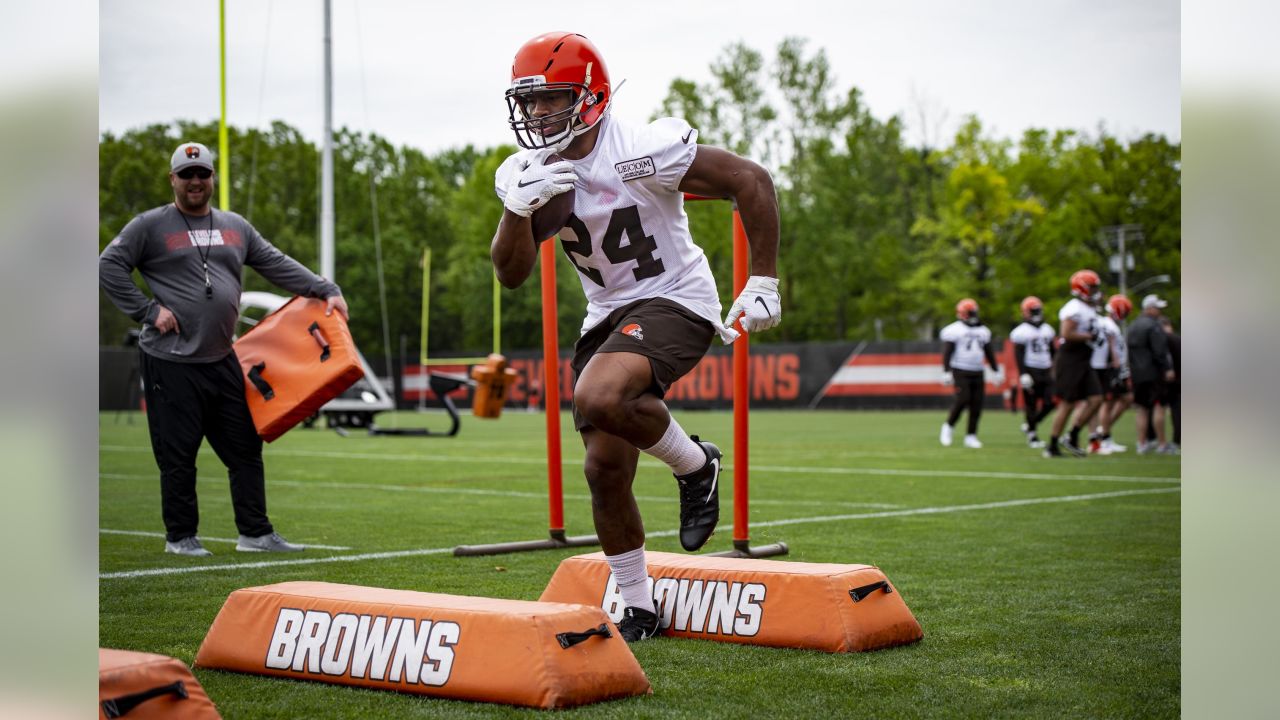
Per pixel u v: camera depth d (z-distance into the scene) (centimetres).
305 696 418
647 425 470
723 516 1059
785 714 388
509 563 761
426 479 1511
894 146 6875
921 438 2547
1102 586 670
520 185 467
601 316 503
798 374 4653
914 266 6419
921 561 770
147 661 342
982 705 402
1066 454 1994
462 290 7562
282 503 1191
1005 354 4362
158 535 936
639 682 418
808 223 6300
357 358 825
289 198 7812
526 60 470
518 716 385
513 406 5131
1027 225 5619
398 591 472
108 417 3997
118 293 791
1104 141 5500
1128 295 5356
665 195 486
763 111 6347
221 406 826
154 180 6762
